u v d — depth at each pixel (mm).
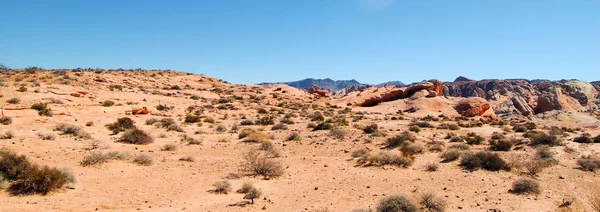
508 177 15125
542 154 19281
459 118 52438
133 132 23109
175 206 10922
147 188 12781
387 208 10109
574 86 143250
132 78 72750
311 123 38219
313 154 20734
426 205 10789
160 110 43406
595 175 15438
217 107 53750
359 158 19234
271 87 95188
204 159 18578
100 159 15750
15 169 11727
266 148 22031
